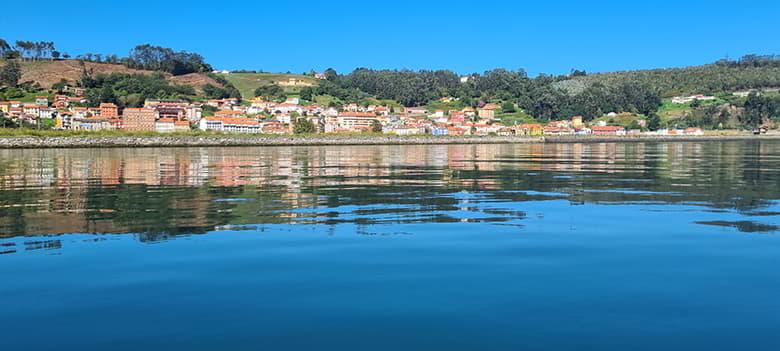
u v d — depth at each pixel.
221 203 23.73
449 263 12.69
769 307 9.66
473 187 31.38
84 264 12.62
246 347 8.13
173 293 10.48
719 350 8.01
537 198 25.89
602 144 172.62
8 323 9.02
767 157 73.56
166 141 142.88
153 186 31.73
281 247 14.44
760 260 12.95
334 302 9.96
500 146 150.38
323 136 177.00
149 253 13.74
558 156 80.31
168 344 8.23
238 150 107.00
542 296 10.27
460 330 8.71
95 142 131.75
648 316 9.27
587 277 11.51
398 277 11.52
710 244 14.80
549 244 14.81
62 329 8.77
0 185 32.47
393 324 8.95
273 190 29.45
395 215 20.23
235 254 13.62
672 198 25.69
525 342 8.27
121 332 8.66
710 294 10.37
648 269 12.15
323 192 28.59
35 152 95.06
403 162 61.31
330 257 13.29
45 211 21.25
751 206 22.70
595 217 19.73
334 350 8.03
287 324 8.96
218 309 9.62
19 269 12.20
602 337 8.45
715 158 70.81
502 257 13.28
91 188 30.52
